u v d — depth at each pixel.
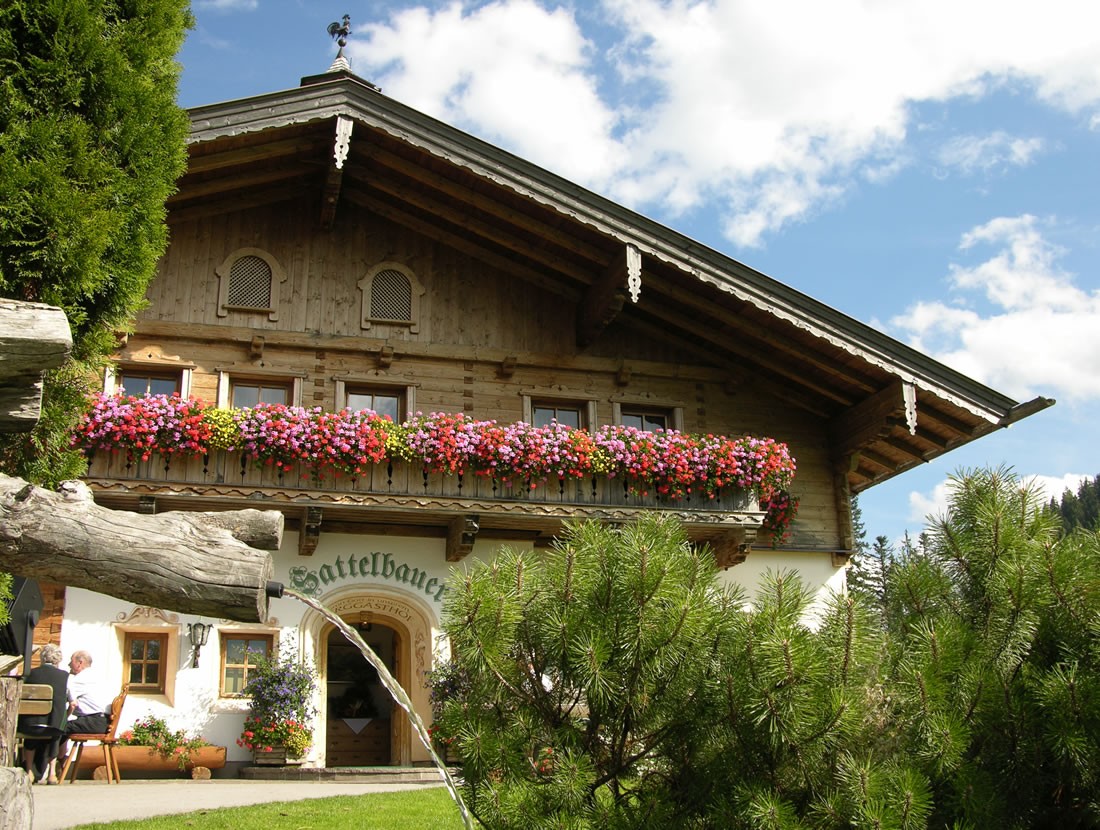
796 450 17.20
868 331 15.20
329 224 15.83
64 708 10.59
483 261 16.56
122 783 11.95
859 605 4.58
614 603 4.67
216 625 14.01
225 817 8.76
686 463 15.16
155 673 13.80
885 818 4.03
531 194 14.59
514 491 14.70
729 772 4.39
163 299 15.02
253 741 13.22
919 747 4.32
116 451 13.38
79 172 6.65
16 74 6.63
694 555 4.93
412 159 15.19
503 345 16.23
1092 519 5.16
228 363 15.07
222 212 15.65
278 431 13.71
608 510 14.80
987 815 4.20
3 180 6.25
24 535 3.40
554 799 4.31
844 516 17.02
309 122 14.33
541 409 16.39
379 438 14.06
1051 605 4.68
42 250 6.30
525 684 4.73
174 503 13.69
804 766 4.33
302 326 15.50
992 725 4.45
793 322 15.06
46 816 8.68
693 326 16.53
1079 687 4.28
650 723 4.58
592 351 16.64
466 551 15.02
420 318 16.00
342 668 16.61
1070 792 4.46
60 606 13.56
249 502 13.78
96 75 6.95
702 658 4.57
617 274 15.13
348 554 14.80
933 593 4.98
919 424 16.53
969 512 5.09
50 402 6.70
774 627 4.46
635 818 4.36
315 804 9.68
